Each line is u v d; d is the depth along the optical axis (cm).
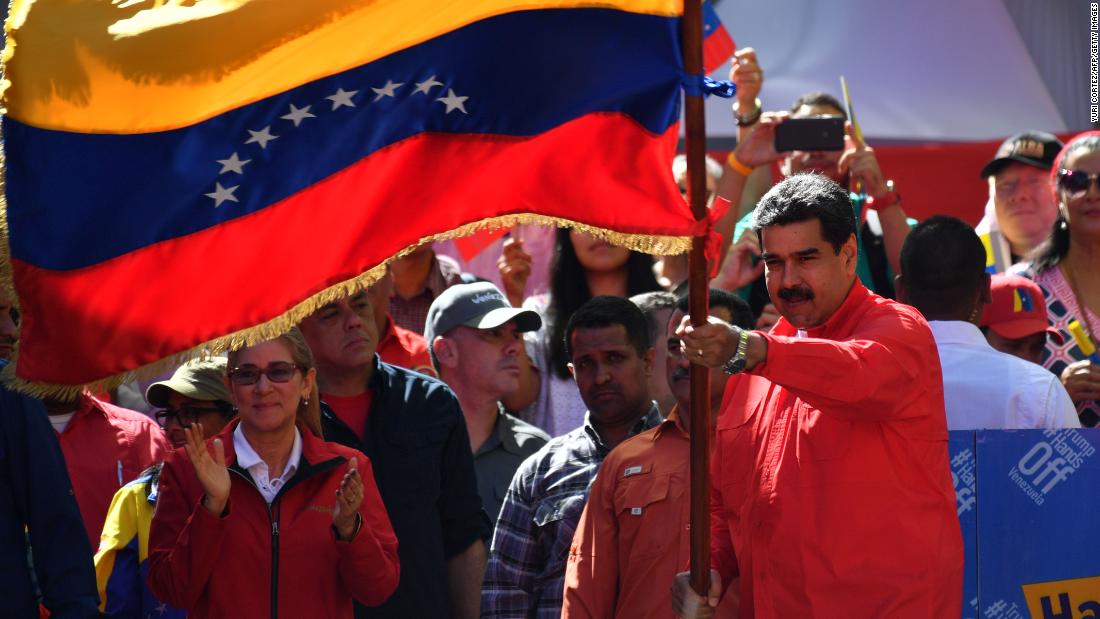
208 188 1442
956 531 1393
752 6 3788
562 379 2339
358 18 1438
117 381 1440
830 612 1368
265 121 1445
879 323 1373
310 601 1616
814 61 3728
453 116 1443
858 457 1370
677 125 1414
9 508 1566
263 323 1444
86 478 2005
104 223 1438
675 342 1703
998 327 1967
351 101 1447
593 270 2383
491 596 1806
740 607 1471
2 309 1748
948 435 1470
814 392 1304
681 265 2538
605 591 1655
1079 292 2084
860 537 1361
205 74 1434
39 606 1593
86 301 1440
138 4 1451
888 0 3747
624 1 1433
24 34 1438
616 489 1666
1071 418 1703
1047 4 3719
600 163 1414
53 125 1434
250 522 1614
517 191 1427
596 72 1425
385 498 1814
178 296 1444
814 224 1396
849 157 2258
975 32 3738
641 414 1875
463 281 2605
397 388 1880
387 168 1443
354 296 1853
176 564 1566
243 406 1634
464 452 1892
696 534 1408
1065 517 1581
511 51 1441
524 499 1831
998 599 1572
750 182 2619
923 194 3509
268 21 1438
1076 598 1580
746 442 1477
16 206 1430
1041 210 2348
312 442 1680
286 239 1447
